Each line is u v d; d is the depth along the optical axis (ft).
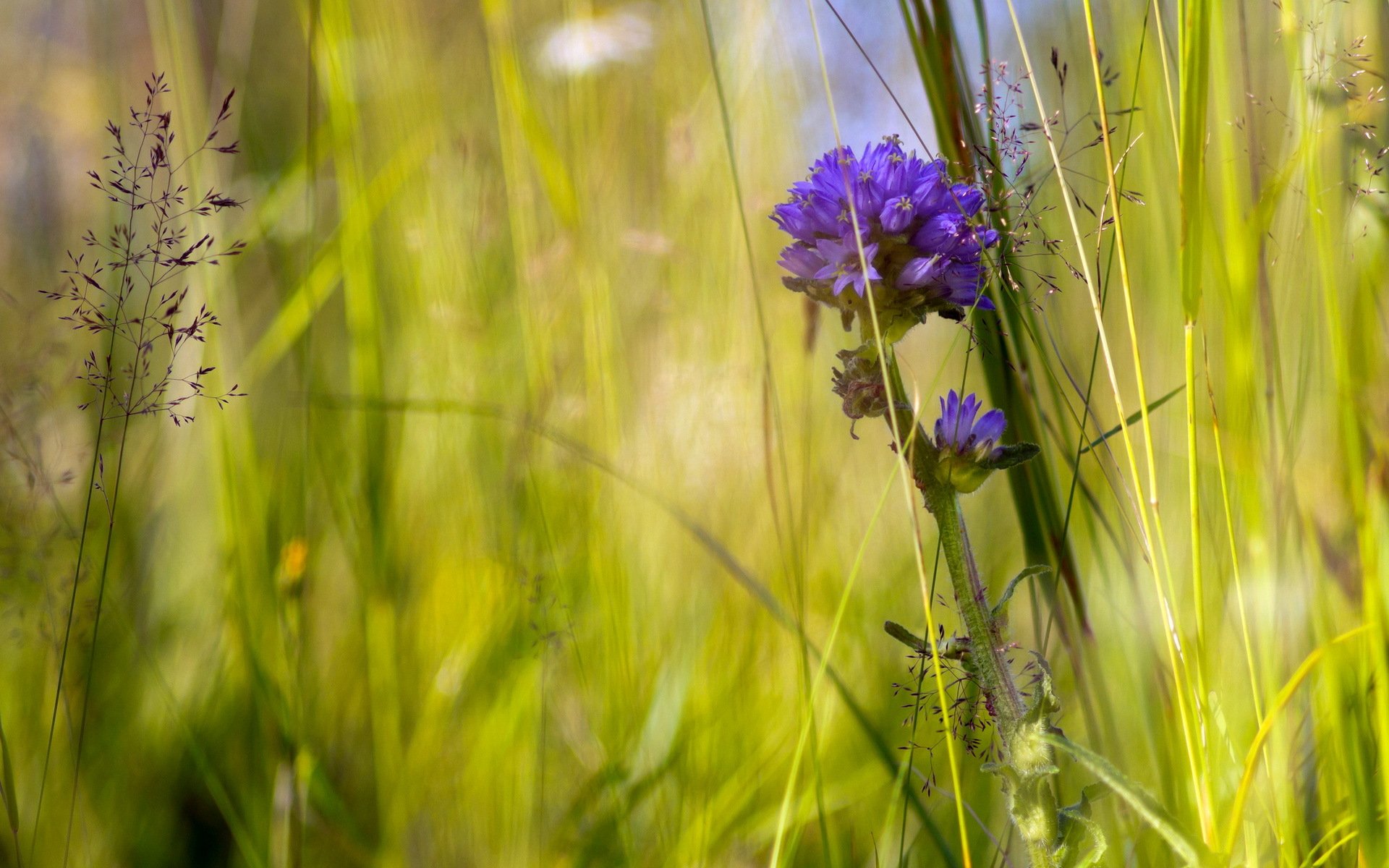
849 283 2.96
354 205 3.57
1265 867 3.01
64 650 3.20
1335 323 2.97
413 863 3.34
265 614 3.44
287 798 3.26
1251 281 3.05
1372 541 2.92
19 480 3.34
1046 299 3.22
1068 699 3.32
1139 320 3.38
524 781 3.38
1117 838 3.10
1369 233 3.10
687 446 3.76
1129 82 3.31
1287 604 3.07
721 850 3.30
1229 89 3.08
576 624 3.49
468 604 3.55
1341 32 3.09
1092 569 3.27
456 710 3.45
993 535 3.66
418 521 3.64
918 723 3.35
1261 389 3.12
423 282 3.91
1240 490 3.10
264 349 3.56
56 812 3.30
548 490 3.64
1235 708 3.08
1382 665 2.90
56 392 3.46
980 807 3.27
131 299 3.58
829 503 3.75
